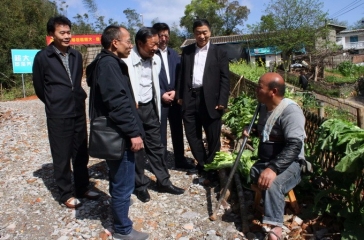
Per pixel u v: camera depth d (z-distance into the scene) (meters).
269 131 3.17
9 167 5.27
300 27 26.97
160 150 4.11
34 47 21.52
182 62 4.42
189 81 4.34
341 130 3.42
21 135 7.08
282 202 3.03
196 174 4.72
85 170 4.05
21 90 17.48
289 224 3.38
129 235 3.23
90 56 21.69
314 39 27.72
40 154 5.86
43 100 3.84
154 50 3.82
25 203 4.09
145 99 3.95
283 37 27.11
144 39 3.75
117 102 2.84
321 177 3.91
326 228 3.29
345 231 3.02
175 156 4.94
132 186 3.18
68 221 3.66
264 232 3.29
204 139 6.11
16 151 6.03
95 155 2.97
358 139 3.19
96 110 3.05
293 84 21.88
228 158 4.36
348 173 3.23
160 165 4.14
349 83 24.55
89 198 4.08
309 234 3.21
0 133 7.30
